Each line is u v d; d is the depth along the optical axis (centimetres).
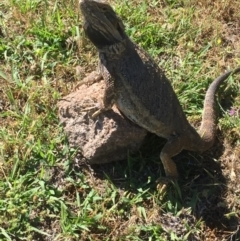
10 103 52
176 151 46
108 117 46
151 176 47
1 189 45
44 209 45
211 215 46
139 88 45
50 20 59
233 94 55
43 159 47
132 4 63
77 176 47
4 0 61
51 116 51
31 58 55
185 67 56
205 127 49
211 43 59
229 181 48
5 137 48
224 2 63
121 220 45
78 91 49
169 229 45
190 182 48
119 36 45
